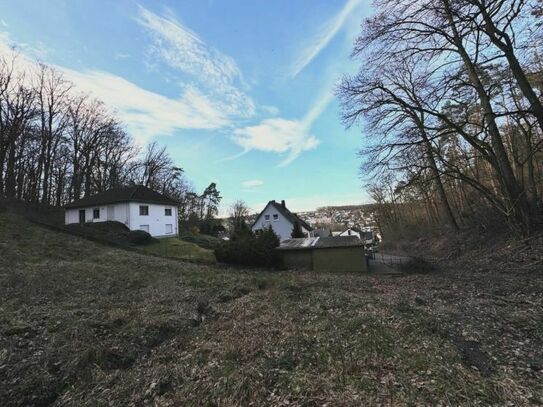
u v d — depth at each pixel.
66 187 38.84
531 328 6.01
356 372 4.48
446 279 12.56
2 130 30.52
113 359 5.49
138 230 27.42
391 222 50.47
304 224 51.62
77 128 38.31
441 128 15.84
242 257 19.97
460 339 5.60
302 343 5.66
